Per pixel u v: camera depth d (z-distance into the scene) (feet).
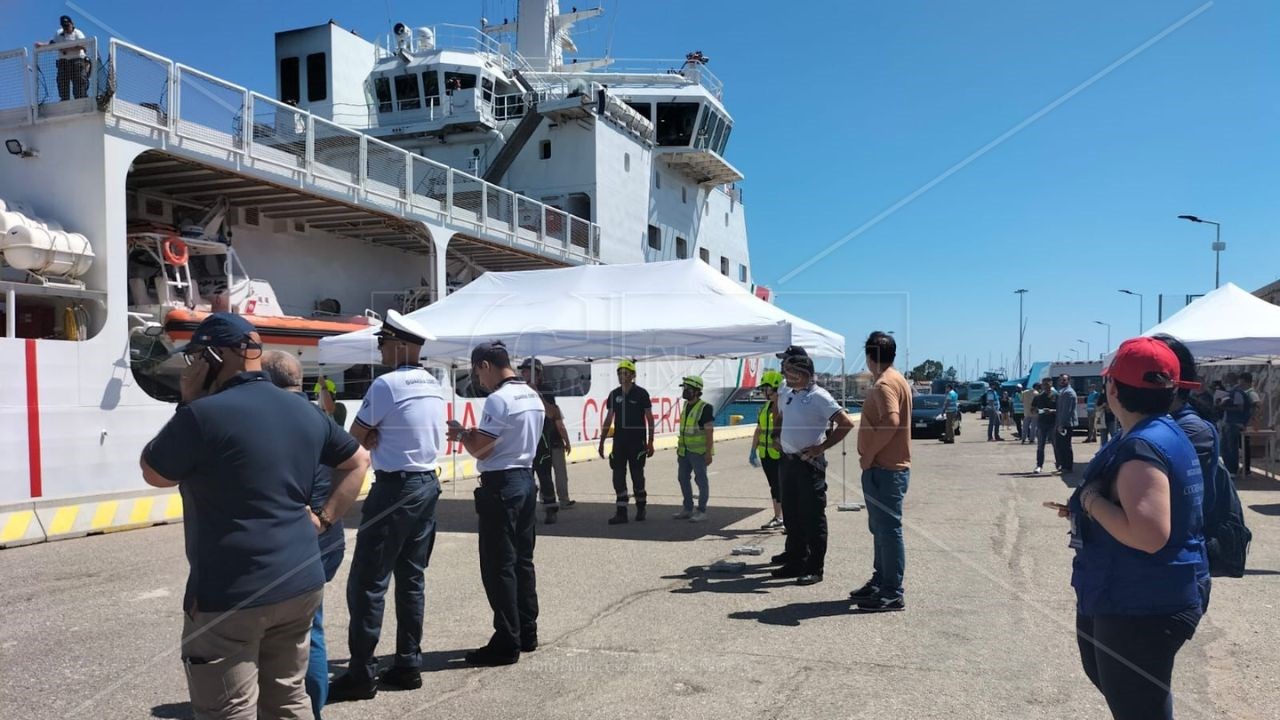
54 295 31.94
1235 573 9.84
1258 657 14.19
